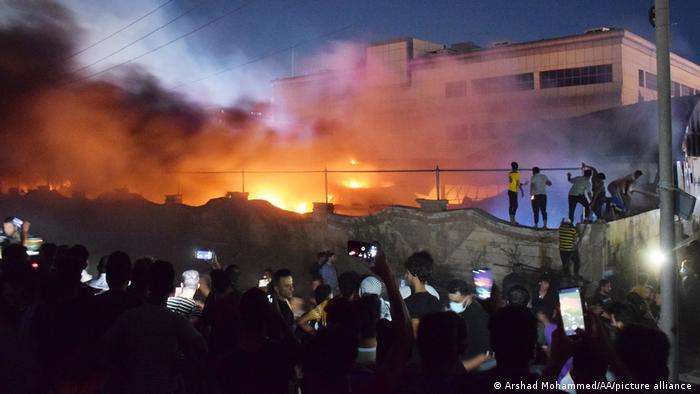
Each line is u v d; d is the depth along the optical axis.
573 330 4.88
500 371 3.65
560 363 3.75
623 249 17.52
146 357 5.32
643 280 16.38
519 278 12.59
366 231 20.27
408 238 19.28
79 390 4.25
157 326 5.40
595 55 48.78
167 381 5.43
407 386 3.85
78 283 5.79
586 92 49.06
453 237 18.38
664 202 8.67
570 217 17.45
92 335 5.60
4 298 5.27
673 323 8.51
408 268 6.89
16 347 5.12
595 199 17.11
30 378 5.15
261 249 22.84
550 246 16.55
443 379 3.83
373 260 3.97
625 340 3.81
